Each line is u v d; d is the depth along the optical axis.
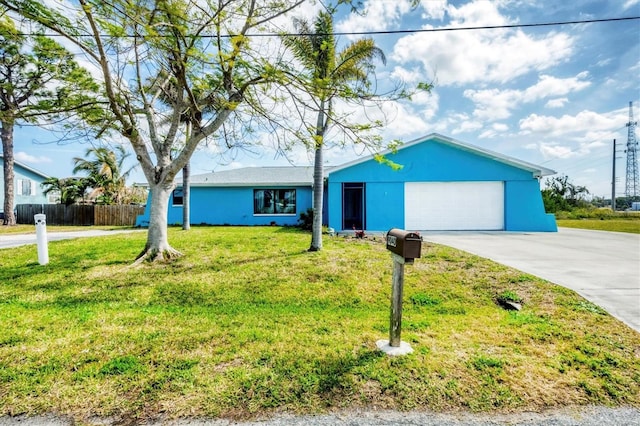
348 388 2.38
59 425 2.03
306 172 18.14
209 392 2.33
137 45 5.29
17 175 22.69
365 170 13.94
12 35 4.79
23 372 2.61
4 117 5.43
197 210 17.09
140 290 4.95
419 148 13.89
